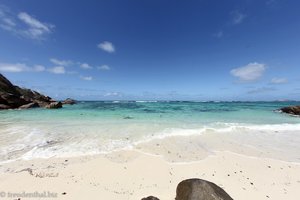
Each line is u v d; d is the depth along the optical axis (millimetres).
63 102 46312
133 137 10094
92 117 18094
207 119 17688
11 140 9047
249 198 4680
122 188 5055
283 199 4672
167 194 4824
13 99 28984
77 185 5070
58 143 8758
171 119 17281
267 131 12344
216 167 6562
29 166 6180
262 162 7086
